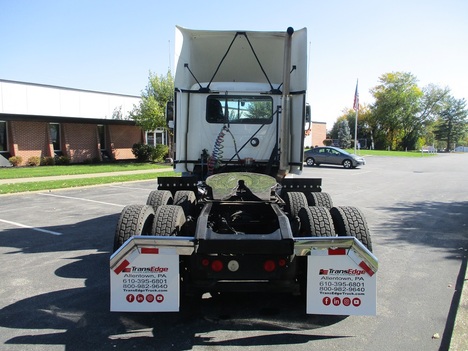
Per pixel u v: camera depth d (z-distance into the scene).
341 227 4.22
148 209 4.49
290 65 6.66
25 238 7.41
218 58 7.72
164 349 3.45
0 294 4.71
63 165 24.95
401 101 81.56
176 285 3.51
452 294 4.64
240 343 3.55
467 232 7.81
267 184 4.86
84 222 8.85
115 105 28.94
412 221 8.91
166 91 26.30
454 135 116.44
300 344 3.52
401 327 3.84
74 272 5.50
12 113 22.95
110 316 4.12
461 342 3.46
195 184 6.74
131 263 3.51
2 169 21.33
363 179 19.31
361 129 87.94
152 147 28.17
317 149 28.55
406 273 5.38
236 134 7.11
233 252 3.53
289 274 3.68
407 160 39.03
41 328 3.85
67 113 25.98
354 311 3.52
